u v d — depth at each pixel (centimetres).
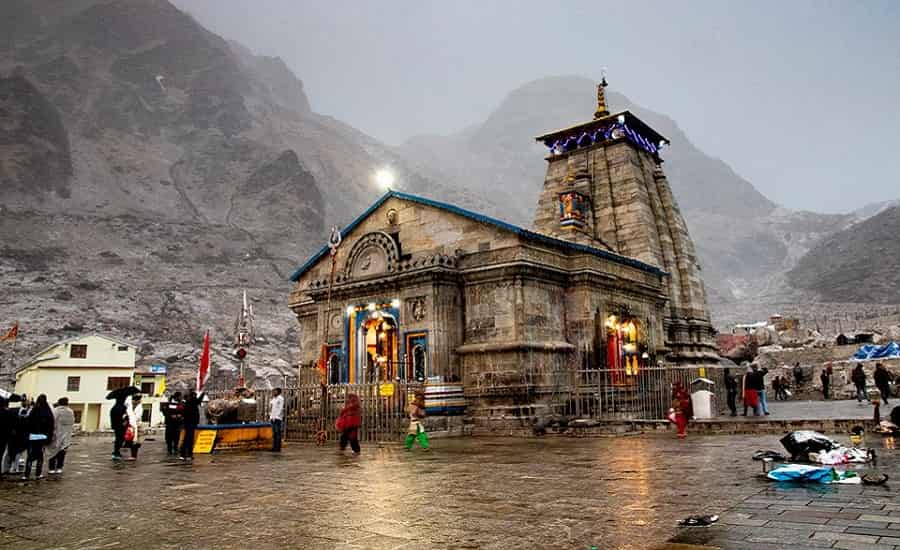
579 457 1491
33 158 15662
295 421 2444
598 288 2755
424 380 2414
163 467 1551
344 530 771
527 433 2238
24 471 1468
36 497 1088
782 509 796
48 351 5381
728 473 1136
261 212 17662
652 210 3719
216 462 1634
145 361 7662
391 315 2667
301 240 16700
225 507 950
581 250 2736
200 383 2322
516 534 729
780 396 3959
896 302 12681
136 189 17738
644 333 3053
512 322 2447
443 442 2036
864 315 9144
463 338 2583
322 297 2969
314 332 3275
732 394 2769
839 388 3819
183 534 777
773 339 5731
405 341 2589
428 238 2762
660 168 3969
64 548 722
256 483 1198
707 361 3594
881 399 3209
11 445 1384
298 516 864
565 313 2686
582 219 3494
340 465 1466
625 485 1050
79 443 2859
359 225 3058
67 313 9356
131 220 14462
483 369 2477
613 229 3597
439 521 806
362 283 2747
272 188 18662
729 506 832
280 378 7700
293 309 3394
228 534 769
